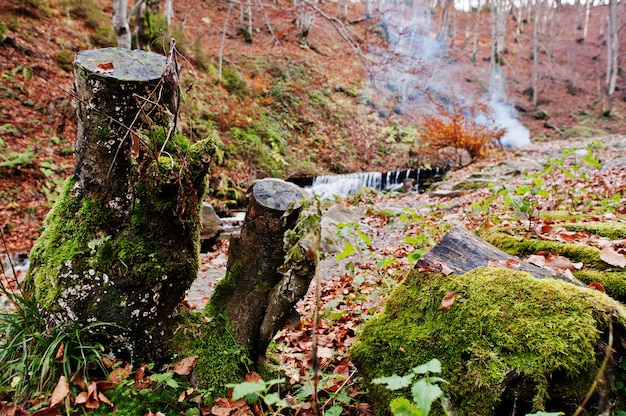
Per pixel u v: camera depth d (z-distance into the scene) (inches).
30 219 281.0
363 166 598.5
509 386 59.8
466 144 572.7
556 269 86.7
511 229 118.1
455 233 89.2
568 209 174.4
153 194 76.9
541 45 1117.1
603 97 944.9
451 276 76.2
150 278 77.7
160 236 80.0
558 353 58.9
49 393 70.7
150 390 73.2
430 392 39.9
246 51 737.6
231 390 77.2
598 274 86.0
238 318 83.5
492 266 80.7
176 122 79.3
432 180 511.8
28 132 339.6
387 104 744.3
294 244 68.0
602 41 1194.0
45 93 376.2
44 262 80.3
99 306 76.7
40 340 75.6
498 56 1026.1
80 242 78.2
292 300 78.5
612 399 58.0
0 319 85.5
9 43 391.9
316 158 574.6
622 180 238.1
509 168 435.8
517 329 63.3
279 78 680.4
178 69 82.6
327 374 88.4
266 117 584.4
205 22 799.7
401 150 643.5
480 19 1359.5
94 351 73.9
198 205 85.9
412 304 76.9
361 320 118.0
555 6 1262.3
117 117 76.4
